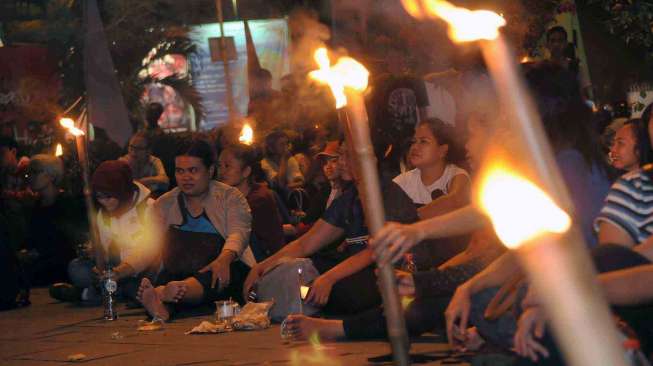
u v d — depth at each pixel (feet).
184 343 16.48
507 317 10.50
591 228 9.62
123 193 22.17
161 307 19.71
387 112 17.33
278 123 34.81
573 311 2.24
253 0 55.11
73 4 57.36
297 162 31.30
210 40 45.93
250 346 15.51
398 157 17.07
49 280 30.19
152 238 21.81
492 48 2.91
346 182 17.56
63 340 17.93
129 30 57.36
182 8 58.23
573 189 9.57
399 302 6.70
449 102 20.79
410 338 15.02
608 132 19.33
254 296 19.16
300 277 18.03
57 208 29.73
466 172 16.33
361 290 16.99
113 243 22.67
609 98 29.17
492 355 10.79
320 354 14.06
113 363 14.75
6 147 33.99
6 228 24.67
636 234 9.07
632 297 7.43
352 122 6.61
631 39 28.22
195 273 20.36
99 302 24.85
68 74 54.85
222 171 22.71
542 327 7.53
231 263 20.81
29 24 57.00
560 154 9.81
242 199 21.26
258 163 26.05
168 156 33.37
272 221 22.70
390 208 15.43
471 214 8.99
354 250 17.25
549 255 2.37
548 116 9.99
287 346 15.20
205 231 21.25
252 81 38.11
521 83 2.89
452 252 14.98
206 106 56.08
